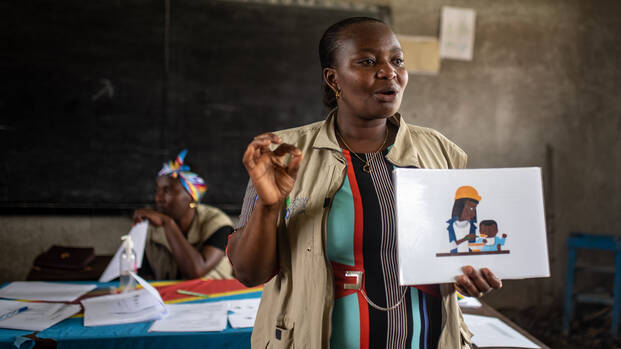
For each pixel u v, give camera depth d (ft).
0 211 9.73
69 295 5.33
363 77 2.69
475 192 2.72
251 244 2.67
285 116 10.82
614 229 12.22
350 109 2.87
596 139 12.14
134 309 4.72
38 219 9.96
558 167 12.01
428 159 3.06
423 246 2.62
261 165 2.48
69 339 4.01
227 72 10.56
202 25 10.41
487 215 2.72
